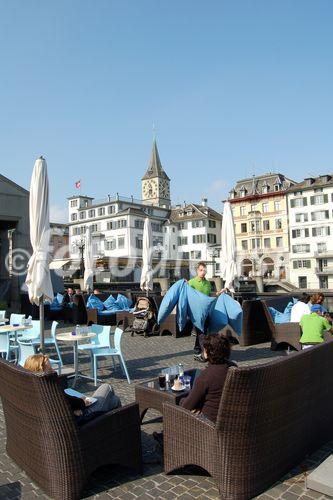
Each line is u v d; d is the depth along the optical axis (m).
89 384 7.46
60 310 17.36
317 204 63.69
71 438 3.56
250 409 3.37
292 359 3.71
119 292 18.89
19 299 19.72
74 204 87.56
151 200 116.50
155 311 12.77
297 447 3.97
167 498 3.59
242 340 10.62
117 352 7.48
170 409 3.88
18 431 4.06
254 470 3.48
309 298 10.66
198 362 8.97
